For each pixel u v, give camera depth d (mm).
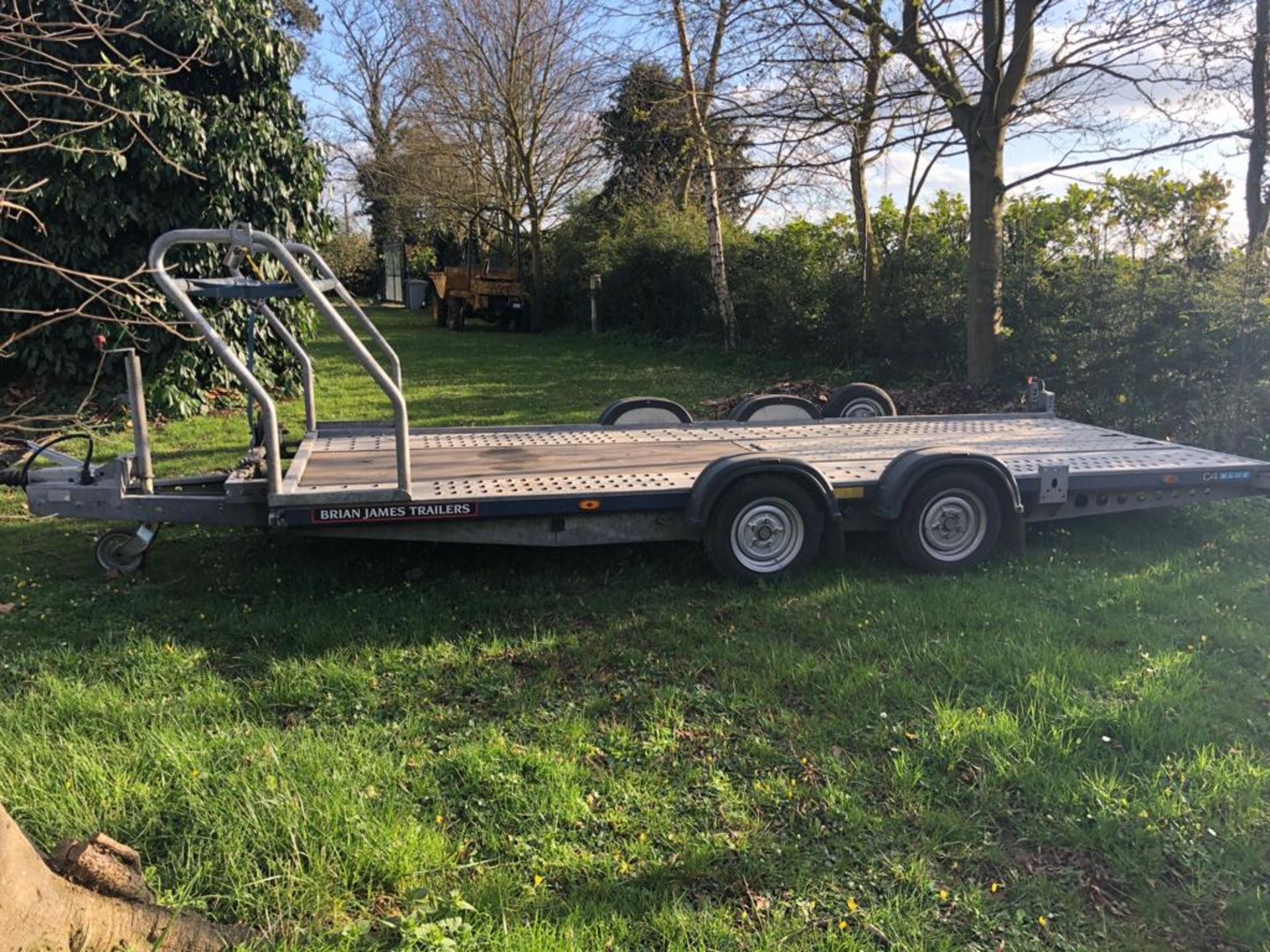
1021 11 10391
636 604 5020
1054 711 3742
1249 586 5242
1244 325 8414
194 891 2615
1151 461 6035
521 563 5645
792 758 3439
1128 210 10461
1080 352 9727
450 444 6641
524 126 28047
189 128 9969
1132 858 2893
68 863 2268
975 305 11352
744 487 5113
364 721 3693
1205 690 3955
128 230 10320
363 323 5977
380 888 2701
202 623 4727
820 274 16266
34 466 7586
